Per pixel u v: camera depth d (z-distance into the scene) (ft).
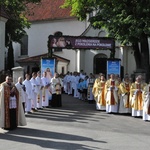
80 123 43.39
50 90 60.49
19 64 126.00
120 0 71.15
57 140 32.71
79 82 76.69
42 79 59.00
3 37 97.40
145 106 47.42
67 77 93.04
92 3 80.12
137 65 83.71
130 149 29.37
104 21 75.61
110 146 30.37
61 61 115.75
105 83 56.75
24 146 30.07
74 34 122.31
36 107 56.44
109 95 54.60
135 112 51.08
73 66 120.37
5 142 31.73
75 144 30.99
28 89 52.75
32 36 133.08
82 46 66.08
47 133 36.35
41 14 131.54
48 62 64.49
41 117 48.26
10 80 38.88
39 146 30.07
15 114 38.83
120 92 54.08
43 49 130.31
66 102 70.54
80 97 77.82
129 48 104.58
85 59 112.27
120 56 104.99
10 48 123.54
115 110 54.39
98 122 44.70
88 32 110.83
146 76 77.05
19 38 121.19
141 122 46.19
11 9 106.01
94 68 110.93
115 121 46.21
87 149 29.12
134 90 51.39
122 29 69.46
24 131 37.52
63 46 65.16
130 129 40.06
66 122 43.98
